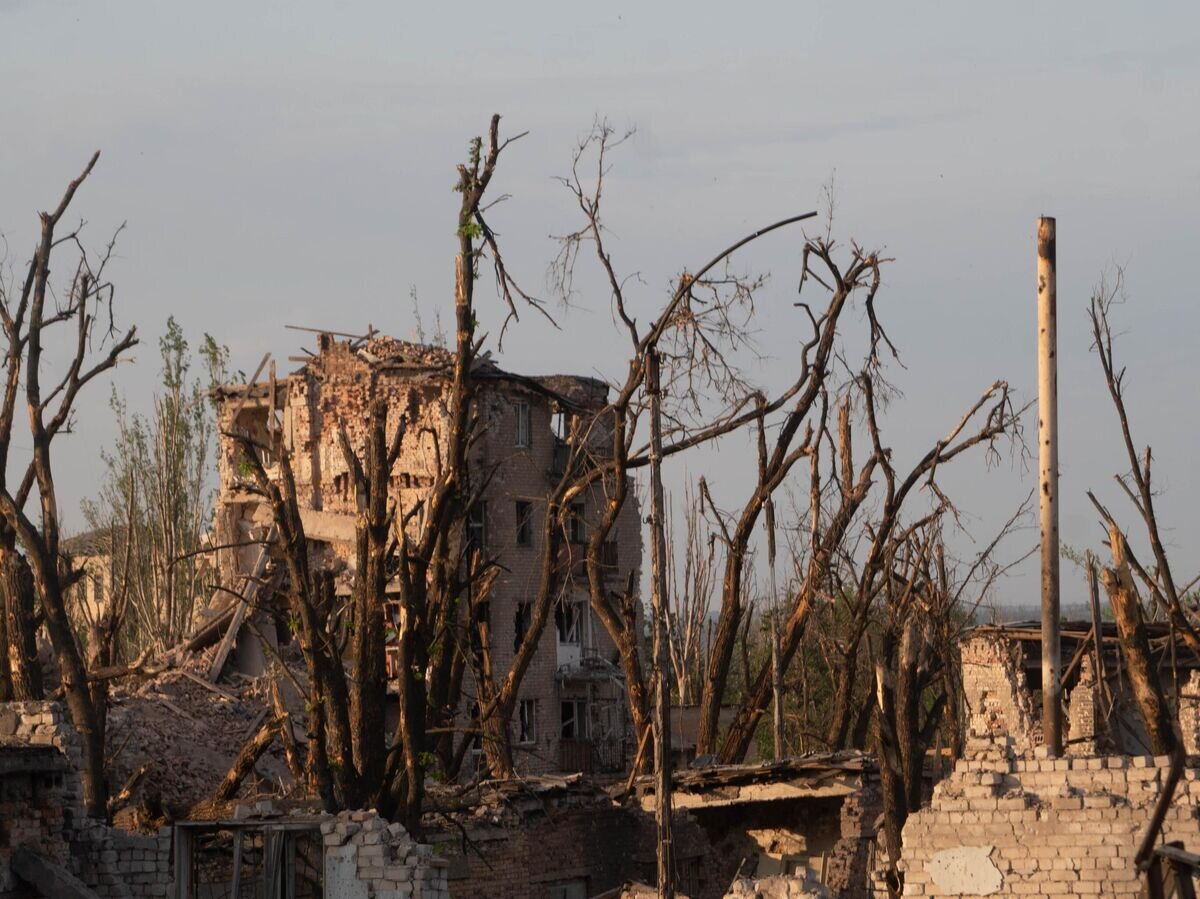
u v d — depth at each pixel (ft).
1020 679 154.10
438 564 123.54
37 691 125.18
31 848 87.81
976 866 78.95
